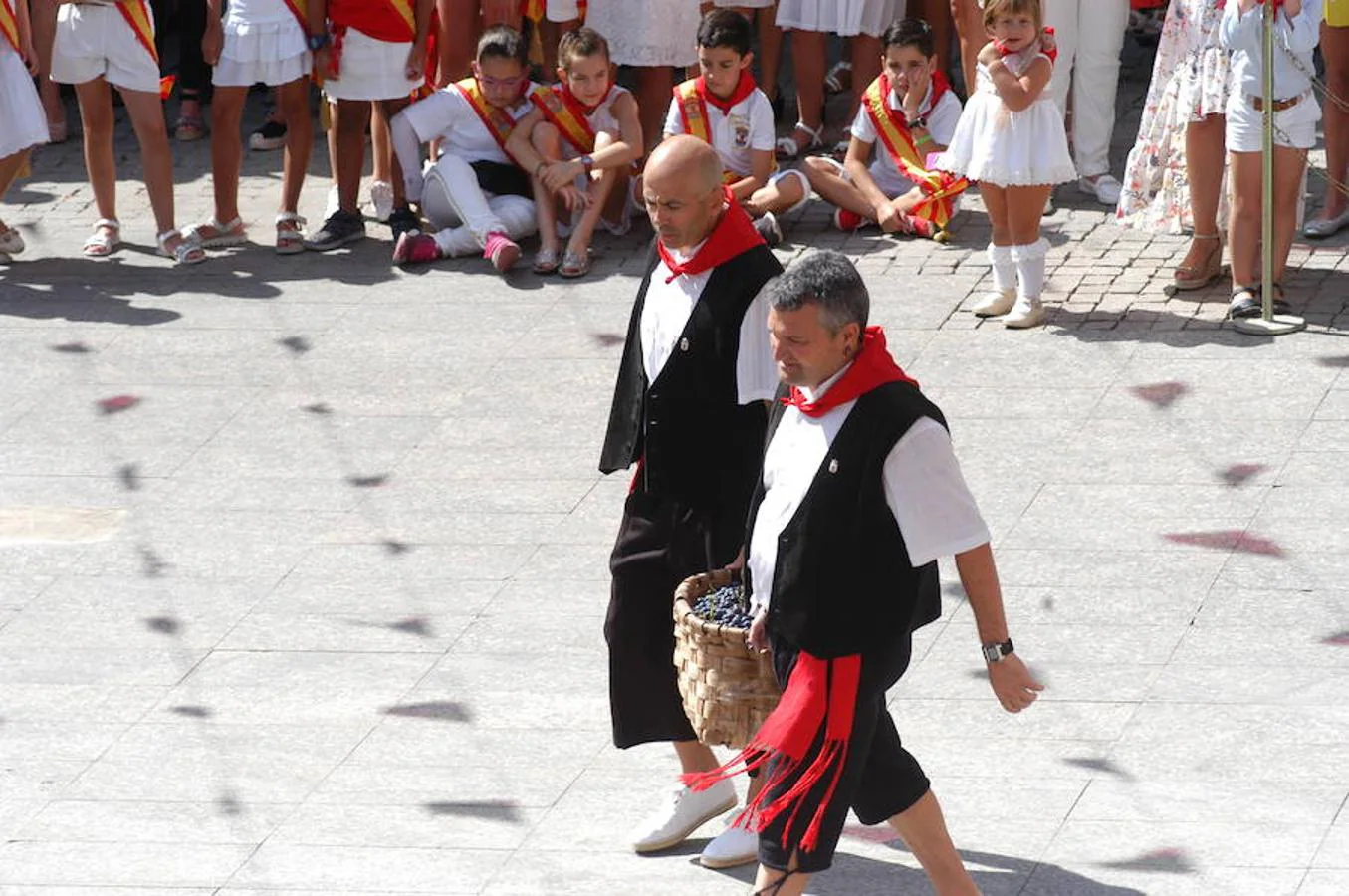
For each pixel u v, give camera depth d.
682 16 38.78
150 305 35.16
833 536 15.86
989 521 25.84
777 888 16.44
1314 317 31.14
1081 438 27.83
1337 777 19.80
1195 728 20.98
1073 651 22.75
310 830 20.16
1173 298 32.41
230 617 24.98
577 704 22.53
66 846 20.06
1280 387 28.83
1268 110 29.70
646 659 19.41
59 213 40.16
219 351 33.03
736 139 36.06
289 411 30.78
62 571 26.38
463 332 33.28
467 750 21.67
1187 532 25.16
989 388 29.59
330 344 33.06
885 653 16.11
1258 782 19.83
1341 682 21.62
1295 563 24.19
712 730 17.38
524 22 41.16
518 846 19.70
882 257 35.09
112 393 31.69
